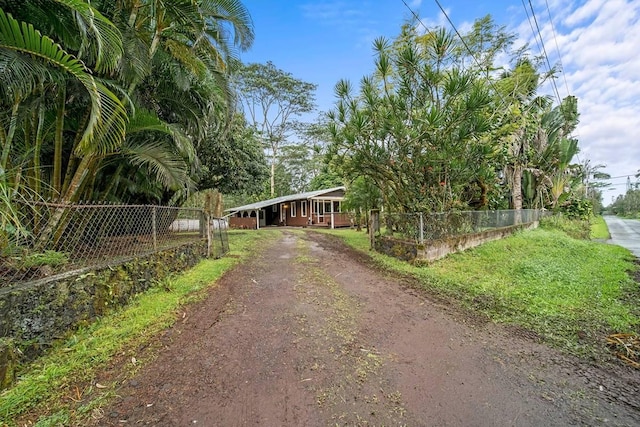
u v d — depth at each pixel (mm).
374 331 3262
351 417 1932
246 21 5613
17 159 3748
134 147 4660
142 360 2566
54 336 2748
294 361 2613
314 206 21109
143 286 4316
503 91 9430
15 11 3094
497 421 1902
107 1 4188
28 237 3061
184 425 1835
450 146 6191
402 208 7887
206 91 5941
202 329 3242
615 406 2055
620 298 4398
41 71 2873
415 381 2336
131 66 4078
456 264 6383
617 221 29688
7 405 1929
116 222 4203
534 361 2646
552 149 15172
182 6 4324
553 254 7637
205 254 7309
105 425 1815
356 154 7234
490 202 11578
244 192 13453
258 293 4621
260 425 1852
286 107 28906
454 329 3326
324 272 6094
